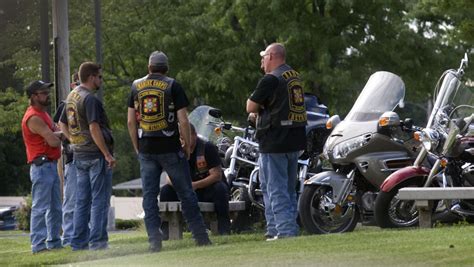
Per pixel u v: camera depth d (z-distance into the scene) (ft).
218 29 248.32
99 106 81.20
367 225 90.17
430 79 243.40
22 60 279.28
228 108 255.09
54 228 86.84
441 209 81.76
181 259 64.90
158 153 74.33
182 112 74.18
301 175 92.73
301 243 68.80
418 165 82.07
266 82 76.23
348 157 84.64
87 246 83.25
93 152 81.30
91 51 258.78
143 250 76.89
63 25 135.03
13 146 400.06
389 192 81.51
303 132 77.77
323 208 83.10
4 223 186.80
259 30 234.58
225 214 89.51
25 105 280.72
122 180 387.96
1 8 303.07
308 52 238.89
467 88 86.33
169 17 251.19
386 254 60.13
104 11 261.44
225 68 241.55
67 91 135.13
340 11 236.43
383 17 239.09
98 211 81.35
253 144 96.22
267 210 79.82
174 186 75.36
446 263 55.57
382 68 241.55
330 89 234.99
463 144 82.84
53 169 86.43
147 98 74.18
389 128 84.79
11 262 76.48
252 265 59.26
